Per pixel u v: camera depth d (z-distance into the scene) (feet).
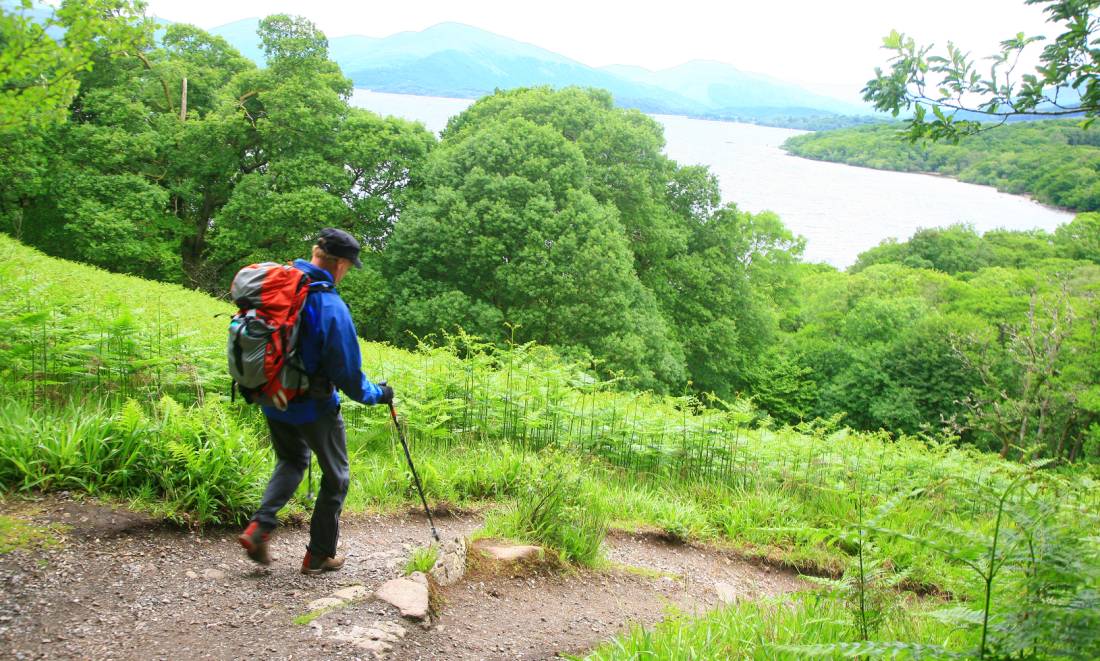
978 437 117.08
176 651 9.99
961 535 9.89
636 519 23.15
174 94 115.34
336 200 100.42
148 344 24.31
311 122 102.73
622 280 89.97
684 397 34.58
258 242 101.19
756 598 18.24
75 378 22.07
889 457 33.17
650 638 12.37
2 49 22.33
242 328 11.34
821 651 9.62
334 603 12.01
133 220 96.48
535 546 16.89
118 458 15.25
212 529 14.73
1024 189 533.55
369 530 17.22
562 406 30.12
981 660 8.50
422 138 117.29
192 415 16.71
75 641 9.99
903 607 14.26
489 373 31.42
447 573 14.11
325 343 11.66
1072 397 100.58
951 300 182.19
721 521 24.52
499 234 91.09
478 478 22.20
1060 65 11.25
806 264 303.89
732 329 116.98
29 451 14.48
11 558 11.81
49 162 96.12
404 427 26.11
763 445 31.01
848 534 13.01
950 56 12.10
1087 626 7.90
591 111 114.83
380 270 99.35
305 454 13.21
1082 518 9.23
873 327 155.94
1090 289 140.56
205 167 105.19
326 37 111.14
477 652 11.47
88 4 24.58
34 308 23.36
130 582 11.97
